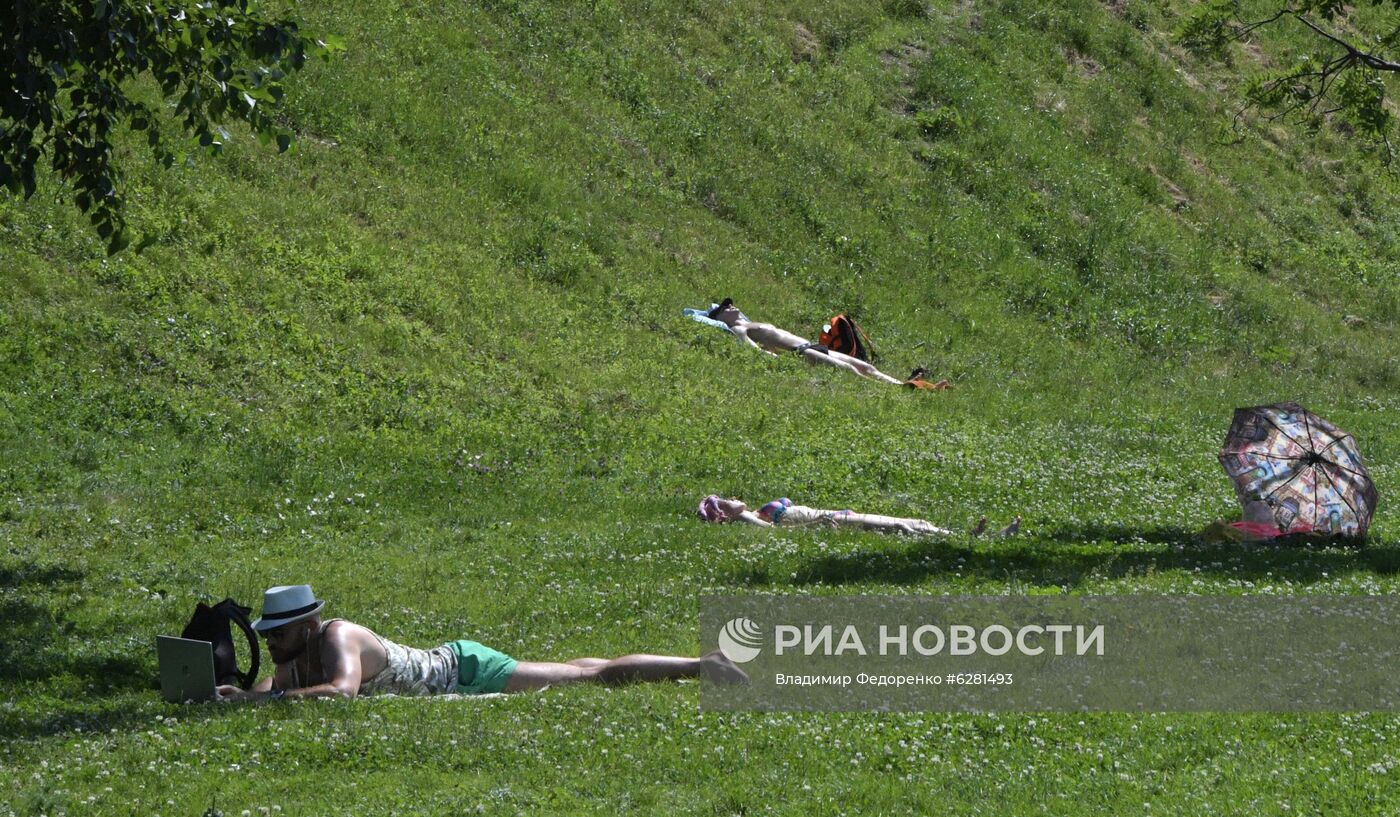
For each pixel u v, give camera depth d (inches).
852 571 1066.1
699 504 1350.9
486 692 781.3
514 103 2372.0
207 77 1205.7
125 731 677.9
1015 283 2554.1
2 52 991.0
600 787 603.5
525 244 2068.2
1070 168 2955.2
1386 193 3430.1
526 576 1074.1
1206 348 2556.6
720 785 610.9
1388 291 3051.2
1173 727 711.7
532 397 1701.5
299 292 1738.4
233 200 1850.4
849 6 3161.9
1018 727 708.7
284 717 701.3
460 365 1729.8
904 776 633.0
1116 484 1562.5
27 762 623.5
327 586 1022.4
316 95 2118.6
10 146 1021.8
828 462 1579.7
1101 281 2657.5
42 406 1386.6
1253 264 2982.3
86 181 1067.9
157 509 1218.6
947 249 2559.1
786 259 2372.0
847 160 2684.5
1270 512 1257.4
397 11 2427.4
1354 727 716.7
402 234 1974.7
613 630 907.4
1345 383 2522.1
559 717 705.0
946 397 2017.7
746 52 2861.7
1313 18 3836.1
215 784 595.5
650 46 2721.5
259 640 868.0
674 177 2438.5
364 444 1472.7
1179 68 3506.4
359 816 560.7
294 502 1280.8
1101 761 658.2
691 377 1883.6
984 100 3014.3
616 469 1499.8
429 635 895.1
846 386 2001.7
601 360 1863.9
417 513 1304.1
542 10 2640.3
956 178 2790.4
